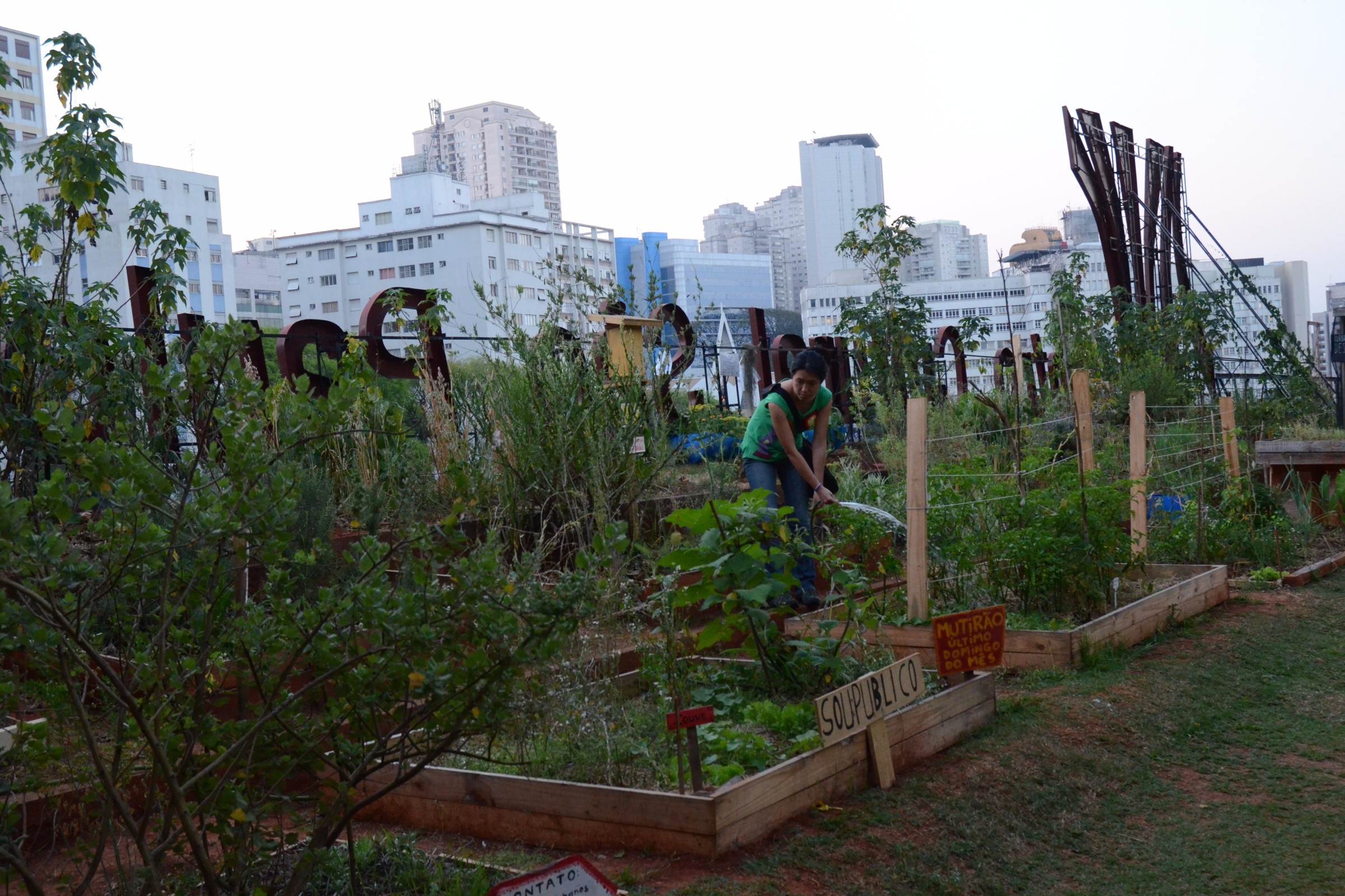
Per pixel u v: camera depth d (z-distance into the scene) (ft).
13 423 15.88
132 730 8.71
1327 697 18.65
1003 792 13.74
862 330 50.52
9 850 8.55
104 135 19.08
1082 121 69.31
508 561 19.22
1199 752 16.10
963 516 22.77
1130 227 73.20
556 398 21.33
